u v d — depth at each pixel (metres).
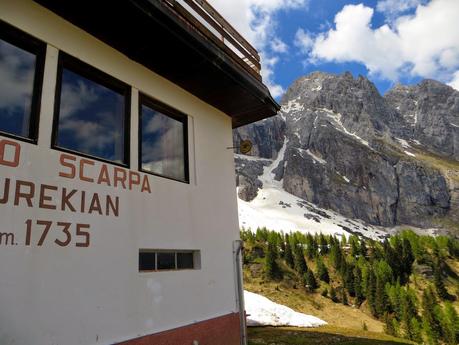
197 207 6.33
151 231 5.23
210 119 7.29
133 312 4.70
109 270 4.48
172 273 5.45
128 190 5.00
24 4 4.23
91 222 4.38
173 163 6.18
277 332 12.03
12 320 3.46
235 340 6.45
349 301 63.56
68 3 4.40
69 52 4.64
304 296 61.53
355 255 86.31
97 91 5.01
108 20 4.75
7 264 3.51
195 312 5.75
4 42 4.05
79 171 4.38
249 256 72.94
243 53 7.28
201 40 5.58
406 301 57.25
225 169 7.40
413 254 86.38
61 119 4.41
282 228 165.50
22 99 4.07
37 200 3.88
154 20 4.86
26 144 3.91
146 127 5.75
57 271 3.91
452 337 52.31
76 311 4.02
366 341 10.92
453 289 75.25
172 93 6.36
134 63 5.64
